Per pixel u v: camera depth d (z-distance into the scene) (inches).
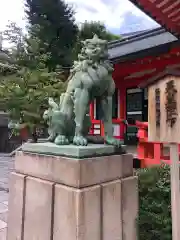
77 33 635.5
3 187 205.5
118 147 86.8
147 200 101.5
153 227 89.1
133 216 88.0
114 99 428.8
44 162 80.7
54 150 79.0
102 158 76.7
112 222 77.4
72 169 70.1
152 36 351.6
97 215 71.6
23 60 292.0
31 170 86.5
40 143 91.4
